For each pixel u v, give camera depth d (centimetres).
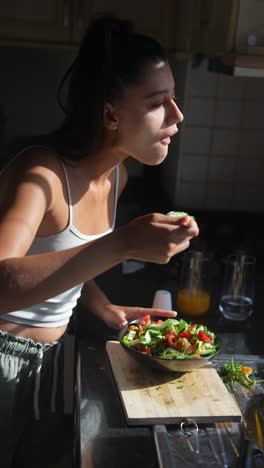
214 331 161
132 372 132
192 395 124
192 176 251
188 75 236
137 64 114
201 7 199
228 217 251
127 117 119
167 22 237
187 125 243
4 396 138
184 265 168
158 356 131
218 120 243
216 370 136
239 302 168
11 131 283
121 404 123
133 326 143
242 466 102
